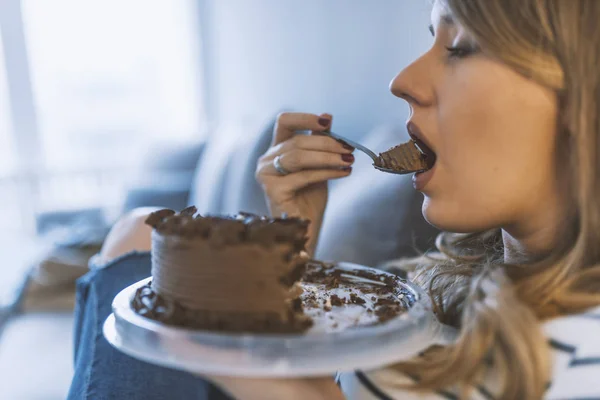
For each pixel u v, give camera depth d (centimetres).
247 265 55
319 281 79
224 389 60
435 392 60
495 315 56
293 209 101
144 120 443
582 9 57
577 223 61
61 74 416
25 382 174
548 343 55
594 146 58
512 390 53
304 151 98
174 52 439
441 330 69
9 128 404
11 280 251
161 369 81
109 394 78
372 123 223
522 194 63
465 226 65
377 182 142
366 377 66
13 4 391
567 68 58
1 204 398
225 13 386
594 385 52
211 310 56
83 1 416
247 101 360
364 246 136
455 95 63
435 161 70
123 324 56
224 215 66
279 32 302
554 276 59
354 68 232
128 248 106
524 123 60
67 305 233
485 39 60
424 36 185
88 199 418
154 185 322
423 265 97
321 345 51
